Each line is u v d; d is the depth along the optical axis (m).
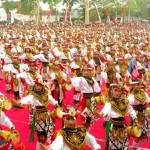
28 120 15.24
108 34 44.00
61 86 16.03
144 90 12.02
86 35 39.78
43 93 11.37
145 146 12.82
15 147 8.96
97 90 13.16
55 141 8.26
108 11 88.06
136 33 47.81
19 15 84.81
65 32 43.69
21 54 22.39
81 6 89.38
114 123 10.38
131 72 21.06
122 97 10.47
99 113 10.91
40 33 43.31
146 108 11.88
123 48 24.83
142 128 11.68
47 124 11.38
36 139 13.11
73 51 24.56
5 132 8.92
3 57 22.02
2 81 22.16
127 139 10.48
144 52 25.42
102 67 18.58
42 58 20.64
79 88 13.33
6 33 43.09
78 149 8.32
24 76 14.80
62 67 17.62
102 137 13.60
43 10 82.81
